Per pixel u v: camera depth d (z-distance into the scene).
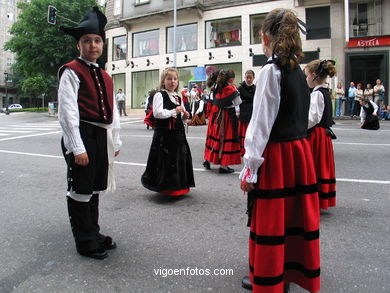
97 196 2.95
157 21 24.72
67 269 2.57
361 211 3.77
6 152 8.39
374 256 2.72
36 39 27.84
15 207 4.12
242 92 5.70
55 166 6.63
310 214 1.95
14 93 63.94
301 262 1.98
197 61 23.06
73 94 2.55
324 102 3.62
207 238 3.11
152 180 4.27
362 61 19.06
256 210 1.96
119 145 3.02
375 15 18.53
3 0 60.59
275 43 1.89
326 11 19.34
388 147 7.71
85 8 29.03
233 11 21.78
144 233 3.25
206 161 6.12
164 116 4.01
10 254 2.84
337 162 6.34
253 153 1.86
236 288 2.30
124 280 2.40
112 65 27.47
